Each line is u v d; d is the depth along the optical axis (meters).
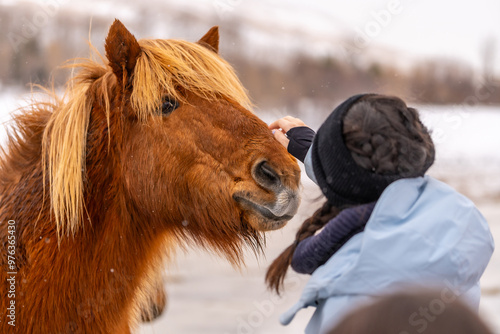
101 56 2.73
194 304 5.22
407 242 1.34
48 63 11.05
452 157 13.47
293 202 2.22
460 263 1.32
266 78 15.84
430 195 1.45
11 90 9.87
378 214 1.39
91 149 2.37
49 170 2.27
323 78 16.12
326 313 1.39
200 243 2.55
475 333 0.70
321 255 1.54
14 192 2.34
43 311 2.19
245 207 2.30
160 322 4.68
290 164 2.25
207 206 2.34
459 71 15.99
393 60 16.80
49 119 2.50
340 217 1.47
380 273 1.33
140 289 2.62
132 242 2.47
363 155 1.42
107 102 2.38
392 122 1.44
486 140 15.51
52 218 2.26
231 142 2.30
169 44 2.49
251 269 6.61
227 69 2.55
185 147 2.33
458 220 1.39
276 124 2.44
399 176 1.45
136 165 2.37
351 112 1.46
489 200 9.66
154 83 2.33
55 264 2.21
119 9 15.21
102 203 2.35
